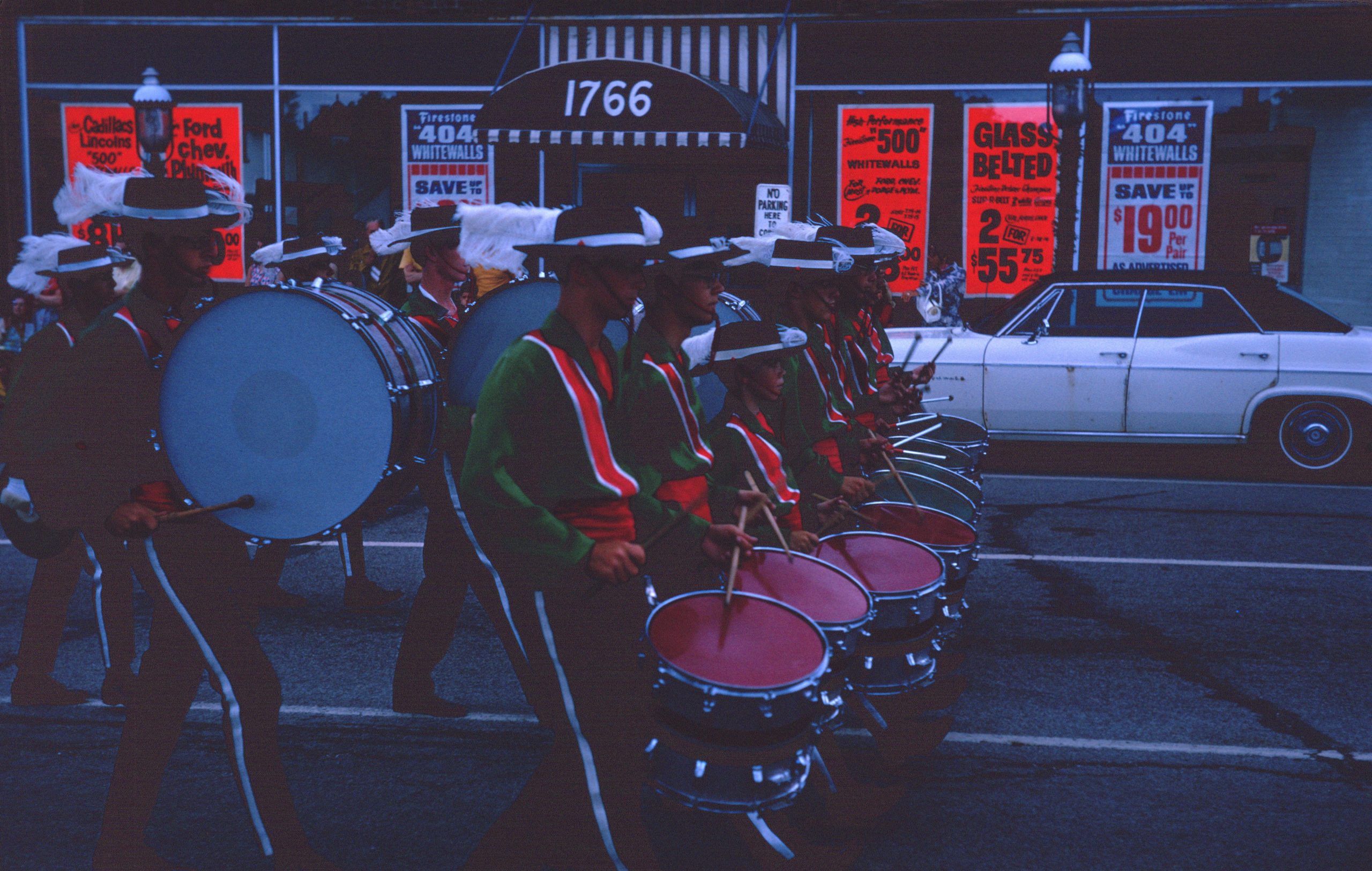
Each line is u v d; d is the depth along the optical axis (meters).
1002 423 10.66
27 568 7.19
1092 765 4.32
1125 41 13.75
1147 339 10.46
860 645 3.41
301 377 3.17
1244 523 8.52
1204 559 7.46
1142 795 4.07
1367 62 13.41
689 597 3.04
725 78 14.34
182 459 3.22
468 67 14.74
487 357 4.28
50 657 4.91
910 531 4.09
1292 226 13.79
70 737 4.56
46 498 3.41
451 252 4.83
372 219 15.12
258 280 6.25
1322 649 5.70
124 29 15.20
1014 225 14.20
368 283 8.97
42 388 3.30
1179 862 3.59
